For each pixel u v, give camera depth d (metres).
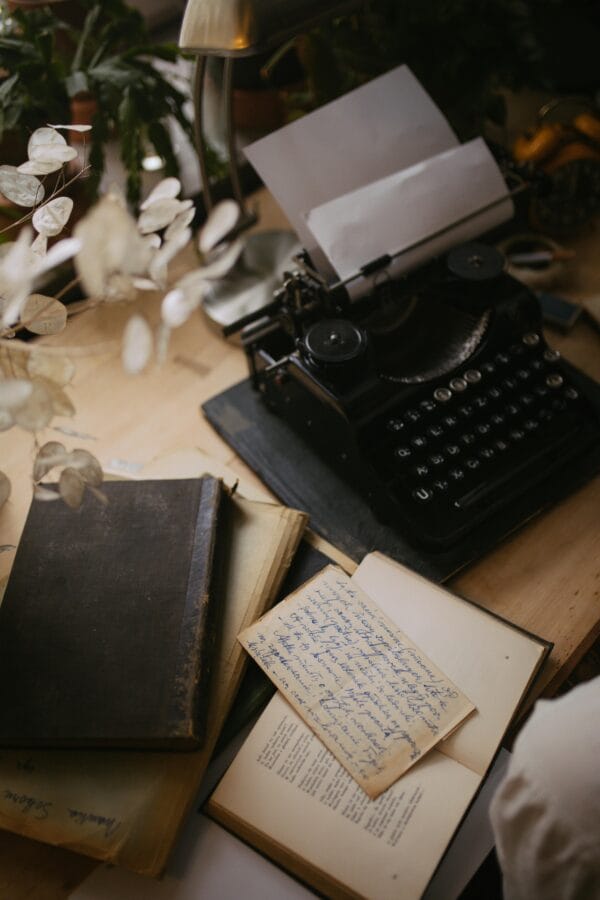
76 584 0.78
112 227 0.54
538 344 0.95
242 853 0.70
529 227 1.15
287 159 0.92
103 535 0.81
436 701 0.74
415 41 1.10
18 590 0.78
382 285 0.93
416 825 0.69
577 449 0.92
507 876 0.62
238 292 1.10
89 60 1.12
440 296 0.99
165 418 1.00
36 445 0.65
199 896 0.68
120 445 0.98
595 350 1.02
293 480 0.93
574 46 1.29
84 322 1.10
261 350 0.96
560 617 0.82
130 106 1.01
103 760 0.71
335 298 0.92
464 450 0.90
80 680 0.72
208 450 0.97
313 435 0.94
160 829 0.68
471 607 0.80
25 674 0.73
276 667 0.76
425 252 0.95
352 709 0.74
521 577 0.85
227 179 1.24
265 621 0.79
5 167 0.68
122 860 0.68
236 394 1.01
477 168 0.94
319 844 0.69
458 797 0.70
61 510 0.83
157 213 0.67
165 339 0.58
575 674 0.95
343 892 0.67
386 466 0.88
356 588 0.81
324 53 1.12
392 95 0.95
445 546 0.85
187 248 1.18
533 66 1.12
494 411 0.93
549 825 0.58
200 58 0.89
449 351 0.97
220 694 0.75
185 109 1.34
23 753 0.72
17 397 0.57
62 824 0.69
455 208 0.94
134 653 0.73
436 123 0.95
